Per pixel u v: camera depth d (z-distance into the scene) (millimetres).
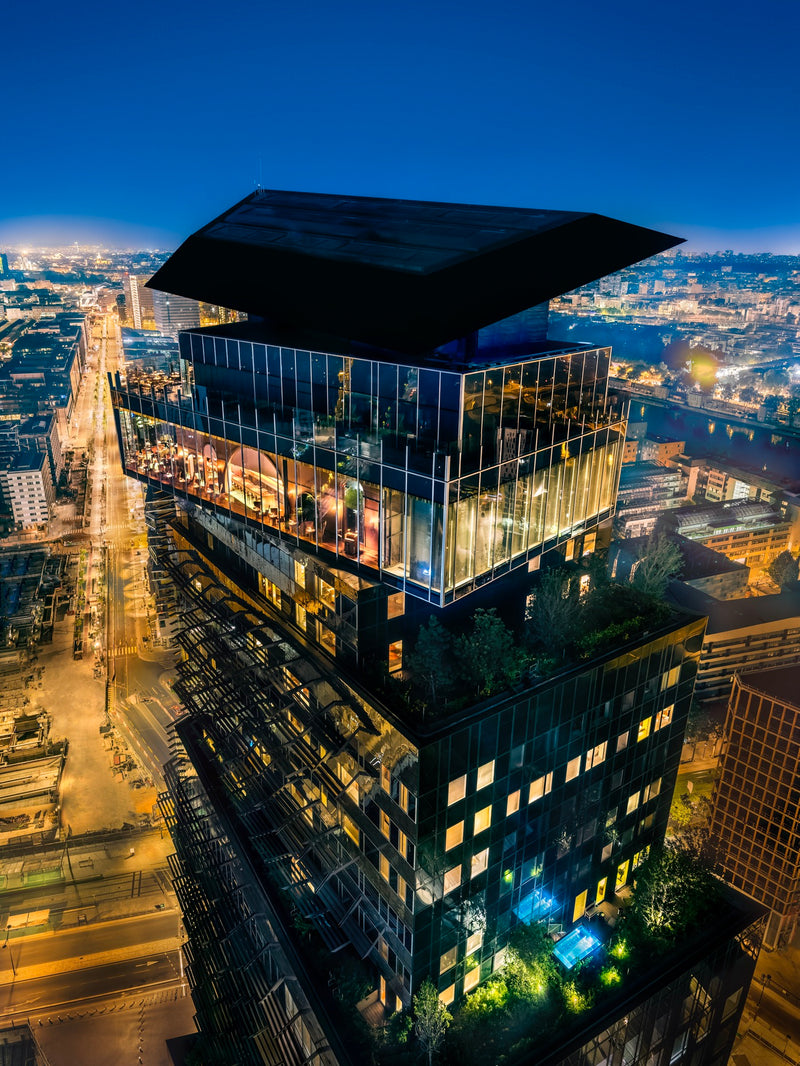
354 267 52969
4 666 186625
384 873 52031
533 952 57188
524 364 47656
